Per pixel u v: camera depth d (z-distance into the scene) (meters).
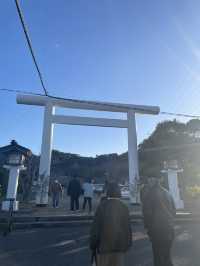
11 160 13.75
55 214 11.84
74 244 7.61
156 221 5.01
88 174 48.50
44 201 15.70
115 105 18.64
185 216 12.00
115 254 3.98
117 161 51.31
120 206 4.15
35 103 17.83
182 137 33.47
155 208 5.10
